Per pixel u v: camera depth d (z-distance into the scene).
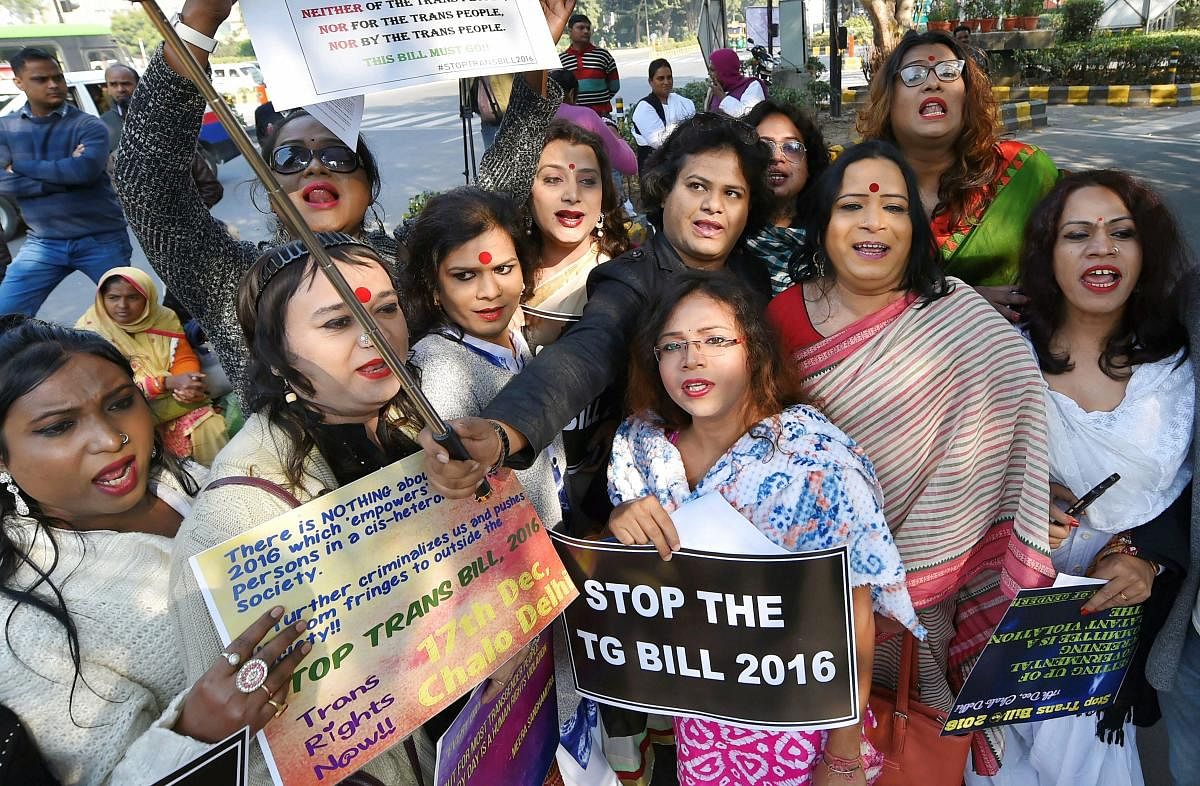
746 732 1.79
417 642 1.35
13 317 1.49
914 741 1.96
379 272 1.39
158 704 1.33
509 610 1.48
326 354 1.32
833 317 1.90
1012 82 13.56
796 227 2.83
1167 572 1.87
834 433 1.66
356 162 2.17
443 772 1.38
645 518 1.61
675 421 1.77
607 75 9.29
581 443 2.14
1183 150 9.20
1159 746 2.48
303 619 1.23
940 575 1.87
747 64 12.13
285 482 1.32
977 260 2.49
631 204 4.35
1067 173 1.93
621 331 1.84
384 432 1.48
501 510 1.50
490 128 5.30
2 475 1.32
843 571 1.54
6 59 10.85
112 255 5.36
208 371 3.29
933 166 2.57
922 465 1.84
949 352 1.80
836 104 13.09
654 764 2.48
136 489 1.40
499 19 1.61
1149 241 1.79
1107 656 1.82
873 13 11.88
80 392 1.31
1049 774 2.00
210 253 1.97
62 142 5.04
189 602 1.22
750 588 1.59
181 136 1.79
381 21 1.48
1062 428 1.84
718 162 1.99
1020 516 1.78
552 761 1.87
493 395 1.85
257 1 1.37
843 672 1.61
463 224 1.83
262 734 1.19
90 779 1.25
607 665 1.75
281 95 1.38
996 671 1.76
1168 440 1.77
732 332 1.61
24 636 1.22
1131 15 19.67
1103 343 1.89
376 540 1.31
